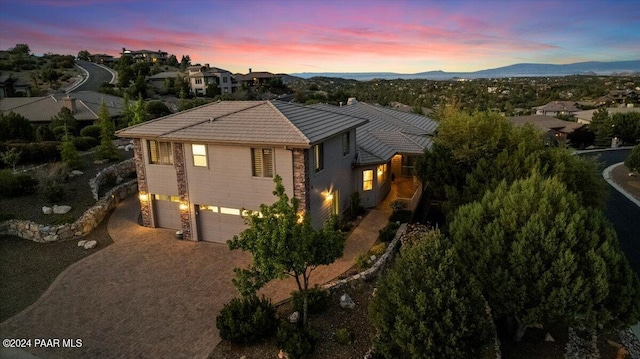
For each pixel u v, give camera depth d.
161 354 11.70
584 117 68.69
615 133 52.19
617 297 11.12
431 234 11.27
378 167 24.20
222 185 18.67
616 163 39.59
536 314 11.24
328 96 85.75
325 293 13.47
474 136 21.84
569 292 10.72
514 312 11.80
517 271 11.42
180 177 19.34
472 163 21.39
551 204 12.35
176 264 17.30
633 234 21.58
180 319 13.37
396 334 9.99
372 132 28.22
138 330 12.82
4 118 32.62
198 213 19.66
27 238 19.55
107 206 23.08
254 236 11.16
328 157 19.84
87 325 13.09
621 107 78.44
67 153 27.42
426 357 9.42
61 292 15.07
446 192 19.97
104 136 30.64
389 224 20.16
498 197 13.48
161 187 20.61
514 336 13.62
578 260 11.09
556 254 11.18
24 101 48.84
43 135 33.56
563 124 59.28
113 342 12.25
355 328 12.51
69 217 20.53
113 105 50.34
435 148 22.31
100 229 21.06
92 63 124.94
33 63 100.56
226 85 89.88
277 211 11.30
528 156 19.27
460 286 10.24
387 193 26.41
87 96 52.00
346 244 18.66
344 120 22.31
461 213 14.14
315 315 13.12
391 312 10.38
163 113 53.84
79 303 14.35
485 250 12.09
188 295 14.83
